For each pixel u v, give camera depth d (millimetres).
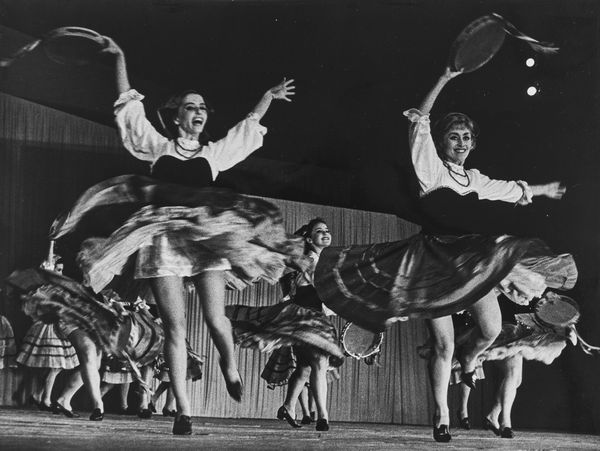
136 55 4648
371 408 5379
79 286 4262
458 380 4676
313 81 4812
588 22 4828
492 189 4445
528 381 5094
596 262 4867
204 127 4570
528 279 4352
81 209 4156
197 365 4461
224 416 5059
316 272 4223
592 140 4879
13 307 4598
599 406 4938
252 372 5188
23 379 4676
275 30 4789
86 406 4848
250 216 4078
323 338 4273
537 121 4848
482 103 4832
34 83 4652
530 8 4801
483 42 4766
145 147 4180
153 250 3854
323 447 3385
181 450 2979
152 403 4723
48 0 4656
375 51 4816
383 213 4707
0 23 4605
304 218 4762
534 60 4828
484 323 4148
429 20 4793
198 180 4148
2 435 3205
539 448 3857
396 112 4766
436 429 3949
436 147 4484
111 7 4688
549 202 4809
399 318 4031
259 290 5258
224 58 4742
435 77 4777
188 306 4992
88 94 4637
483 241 4117
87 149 4629
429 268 4141
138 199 4137
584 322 4914
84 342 4145
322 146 4812
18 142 4621
